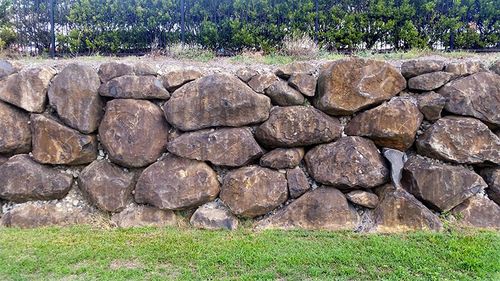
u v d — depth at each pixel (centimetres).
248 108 414
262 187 408
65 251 345
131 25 593
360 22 566
